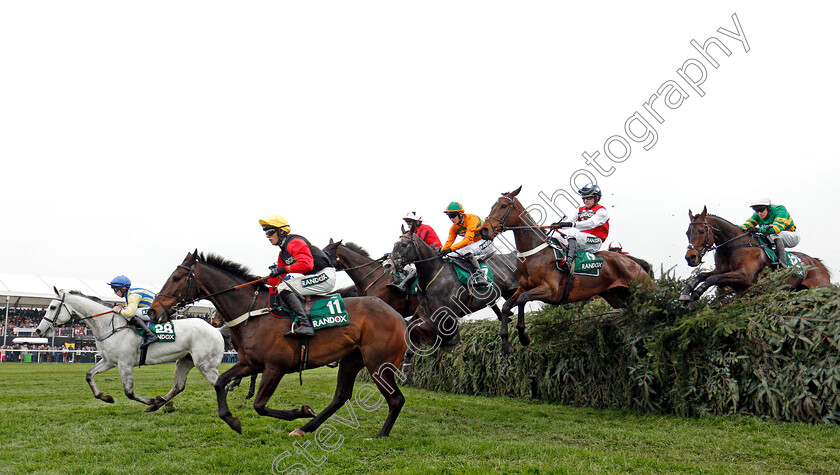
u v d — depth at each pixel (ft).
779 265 22.89
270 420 18.70
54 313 20.92
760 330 18.58
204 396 26.11
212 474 12.57
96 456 14.10
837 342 17.08
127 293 21.85
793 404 17.89
